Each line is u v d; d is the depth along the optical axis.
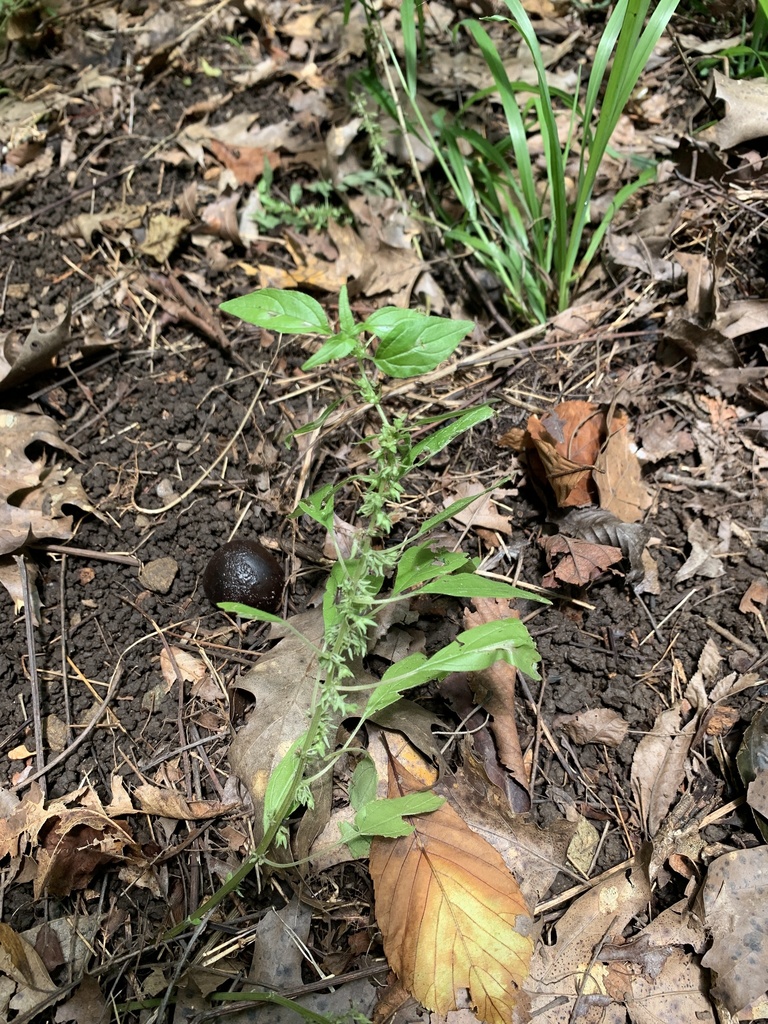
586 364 0.45
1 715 0.36
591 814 0.33
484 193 0.51
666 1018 0.29
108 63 0.60
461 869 0.29
